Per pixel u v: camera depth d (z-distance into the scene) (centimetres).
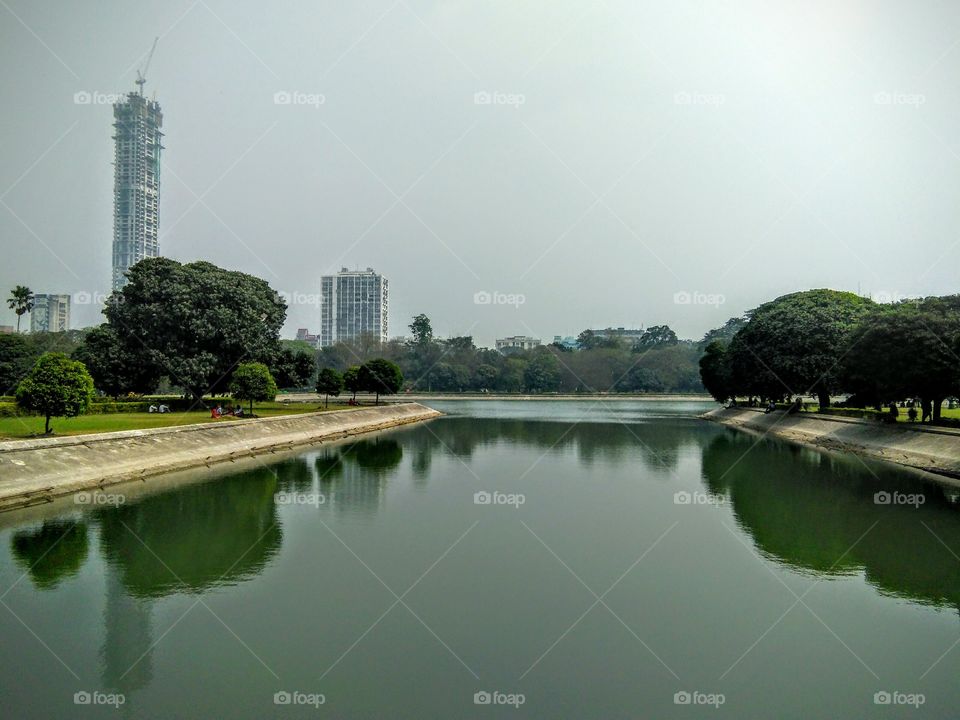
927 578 2011
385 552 2227
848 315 6419
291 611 1730
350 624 1645
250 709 1273
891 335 4550
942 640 1598
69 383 3612
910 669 1457
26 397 3538
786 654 1513
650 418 8862
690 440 5778
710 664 1470
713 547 2317
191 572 2012
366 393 11806
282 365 6919
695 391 15075
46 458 3067
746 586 1934
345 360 13838
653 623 1673
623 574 2028
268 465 4103
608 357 14912
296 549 2252
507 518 2703
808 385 6425
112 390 6194
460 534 2453
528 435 6234
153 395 8500
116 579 1955
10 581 1936
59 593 1845
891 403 5203
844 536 2461
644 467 4109
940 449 3972
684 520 2692
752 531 2528
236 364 6500
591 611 1739
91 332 6228
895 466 4125
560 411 10394
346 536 2417
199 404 6475
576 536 2442
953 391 4419
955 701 1324
